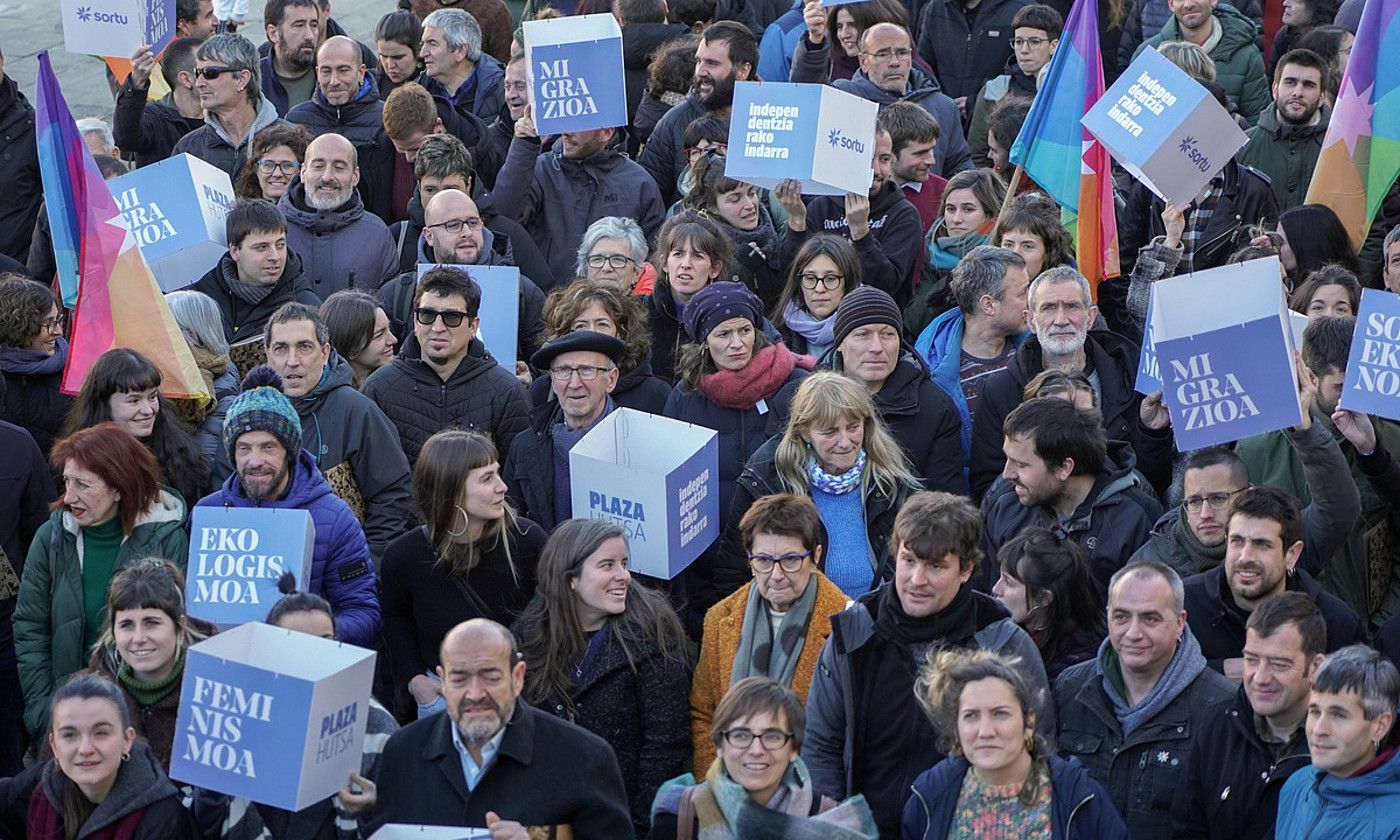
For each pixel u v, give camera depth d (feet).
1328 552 53.06
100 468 53.83
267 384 56.75
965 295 64.49
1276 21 106.11
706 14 95.81
